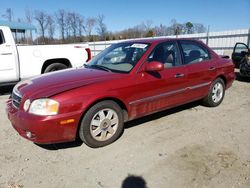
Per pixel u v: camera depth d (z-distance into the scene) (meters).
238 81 8.52
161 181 2.65
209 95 4.95
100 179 2.71
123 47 4.33
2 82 6.23
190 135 3.78
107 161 3.06
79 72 3.80
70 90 3.05
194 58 4.60
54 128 2.93
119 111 3.48
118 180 2.69
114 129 3.49
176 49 4.30
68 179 2.71
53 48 6.95
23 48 6.41
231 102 5.62
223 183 2.60
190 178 2.69
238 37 14.61
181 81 4.21
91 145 3.32
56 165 2.98
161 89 3.91
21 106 3.08
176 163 2.99
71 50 7.27
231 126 4.14
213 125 4.18
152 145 3.46
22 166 2.96
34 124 2.88
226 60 5.33
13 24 9.82
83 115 3.16
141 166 2.94
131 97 3.54
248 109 5.08
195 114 4.73
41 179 2.71
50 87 3.15
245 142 3.54
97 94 3.17
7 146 3.46
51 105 2.90
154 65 3.55
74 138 3.15
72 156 3.19
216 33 15.88
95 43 26.52
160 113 4.76
